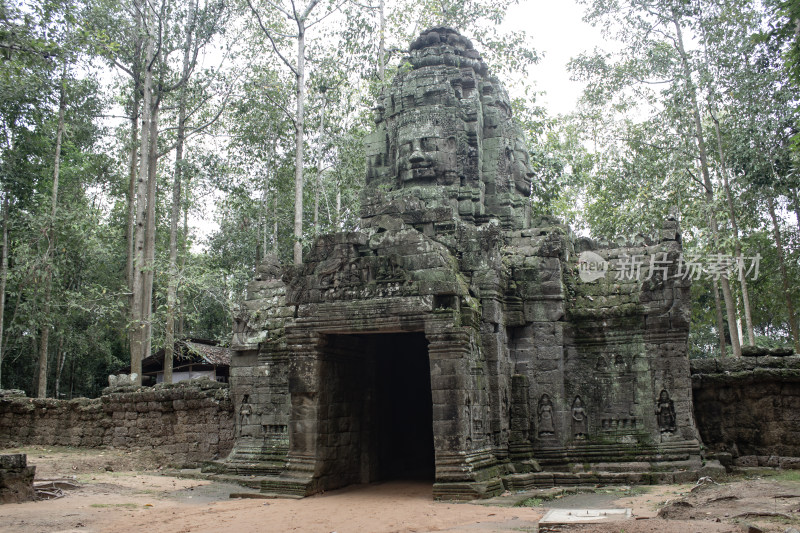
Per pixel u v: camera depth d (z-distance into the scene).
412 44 23.00
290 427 15.58
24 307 30.31
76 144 36.97
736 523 8.36
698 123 28.25
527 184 22.86
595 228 32.88
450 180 20.80
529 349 17.31
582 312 17.50
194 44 31.14
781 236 29.03
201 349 33.44
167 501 14.45
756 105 24.48
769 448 17.25
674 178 28.42
